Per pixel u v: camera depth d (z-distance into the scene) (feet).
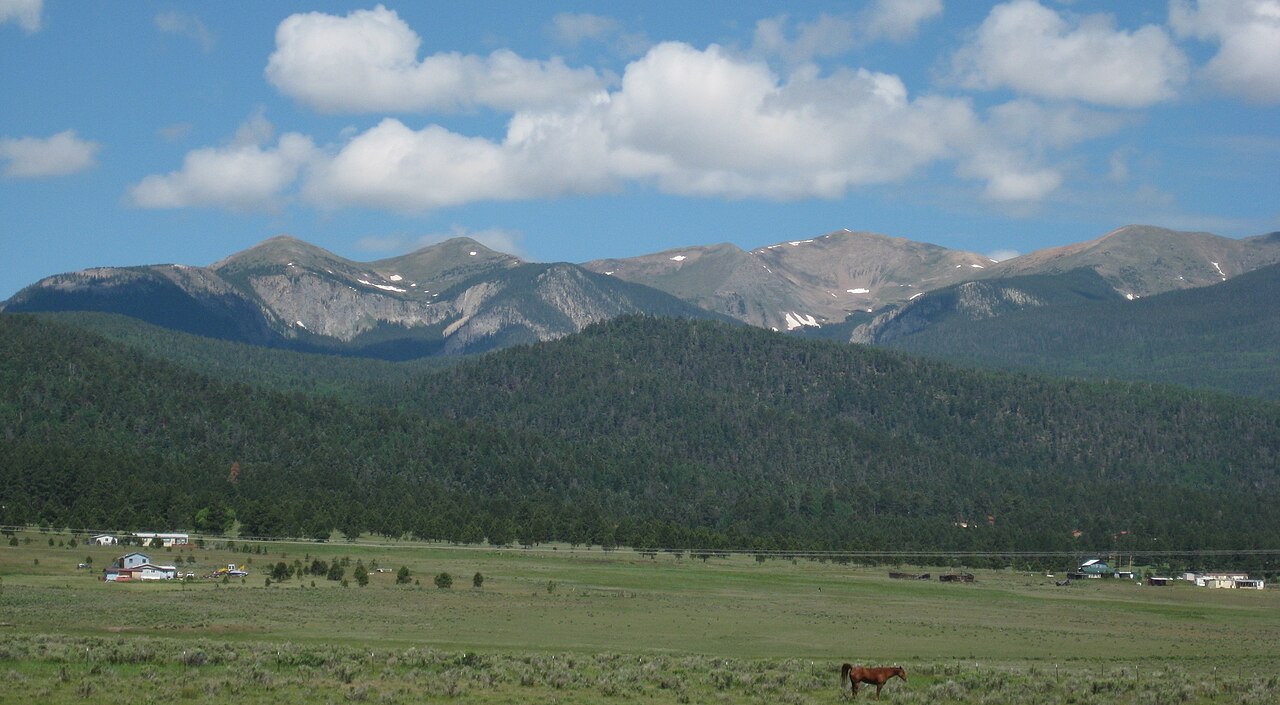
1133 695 235.40
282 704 198.18
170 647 262.47
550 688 228.84
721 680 241.76
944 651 368.68
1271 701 228.02
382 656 263.49
